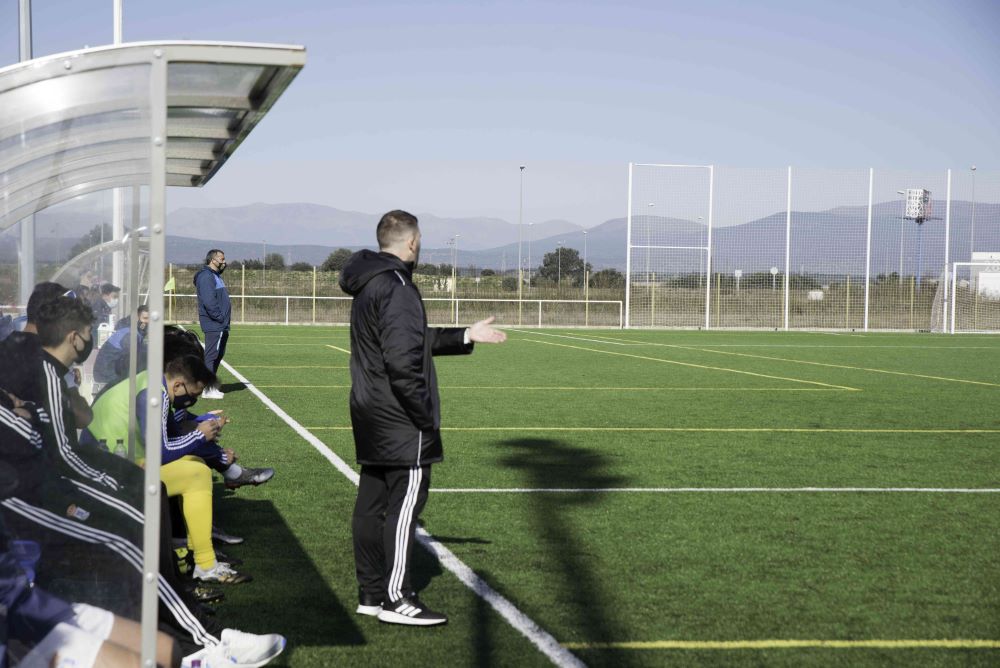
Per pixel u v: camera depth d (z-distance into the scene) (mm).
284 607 4520
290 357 20266
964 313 36562
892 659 3955
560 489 7238
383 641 4090
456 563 5215
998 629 4324
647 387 14930
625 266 35719
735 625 4328
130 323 3756
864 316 36219
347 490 7078
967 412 12125
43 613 3188
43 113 2783
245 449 8875
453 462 8328
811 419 11352
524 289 40219
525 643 4070
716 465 8305
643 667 3826
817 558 5430
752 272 35781
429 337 4414
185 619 3723
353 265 4262
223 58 2744
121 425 3986
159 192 2762
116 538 3205
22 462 3189
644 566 5234
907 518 6422
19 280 5180
